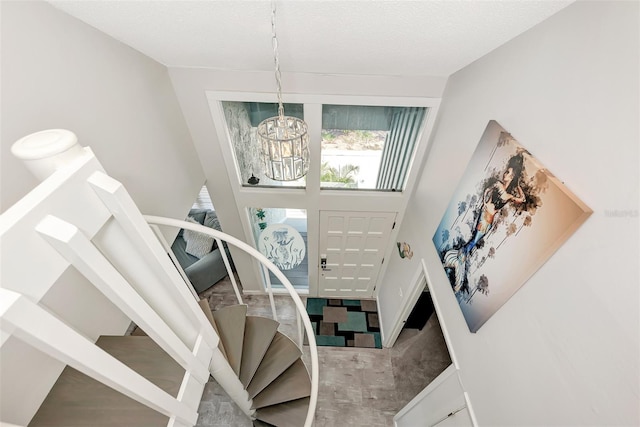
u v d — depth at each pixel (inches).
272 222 144.1
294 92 92.4
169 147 88.2
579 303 41.8
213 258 159.6
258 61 78.0
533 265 50.0
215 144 105.3
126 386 36.1
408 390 129.7
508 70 58.5
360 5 47.6
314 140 105.0
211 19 52.6
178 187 94.3
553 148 46.6
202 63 81.6
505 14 47.5
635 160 34.5
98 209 31.3
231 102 101.2
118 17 51.6
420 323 149.4
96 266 29.6
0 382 44.9
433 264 92.2
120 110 65.1
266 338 99.4
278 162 60.1
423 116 102.2
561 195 44.1
